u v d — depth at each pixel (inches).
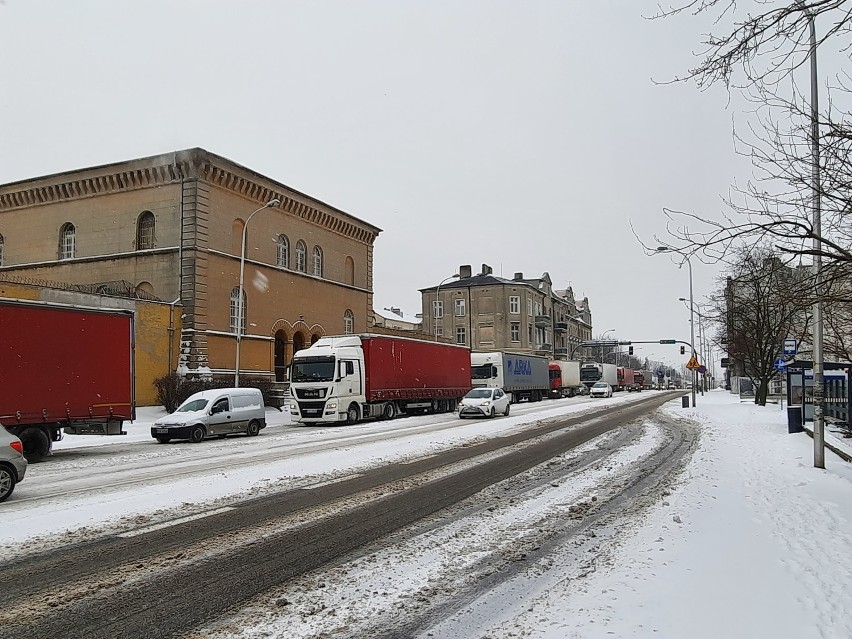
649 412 1350.9
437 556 281.0
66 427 706.8
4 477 404.8
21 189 1599.4
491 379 1790.1
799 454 612.7
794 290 336.8
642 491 434.9
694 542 287.0
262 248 1626.5
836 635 181.2
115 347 753.0
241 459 617.9
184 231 1412.4
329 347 1127.0
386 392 1205.7
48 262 1560.0
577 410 1464.1
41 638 192.5
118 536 311.1
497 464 569.0
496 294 3139.8
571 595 224.5
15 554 280.1
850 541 286.8
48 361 683.4
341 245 1995.6
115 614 211.2
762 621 191.9
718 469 525.0
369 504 392.2
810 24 245.9
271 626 201.9
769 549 273.0
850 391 805.2
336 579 248.4
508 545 299.4
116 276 1481.3
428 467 549.6
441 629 199.5
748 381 2775.6
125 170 1477.6
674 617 195.8
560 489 445.7
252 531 322.7
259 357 1581.0
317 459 602.5
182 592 232.4
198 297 1395.2
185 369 1358.3
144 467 575.8
